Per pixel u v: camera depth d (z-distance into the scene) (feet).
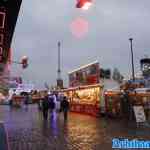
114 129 54.39
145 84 83.15
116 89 85.76
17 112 114.42
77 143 37.58
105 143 37.45
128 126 60.08
